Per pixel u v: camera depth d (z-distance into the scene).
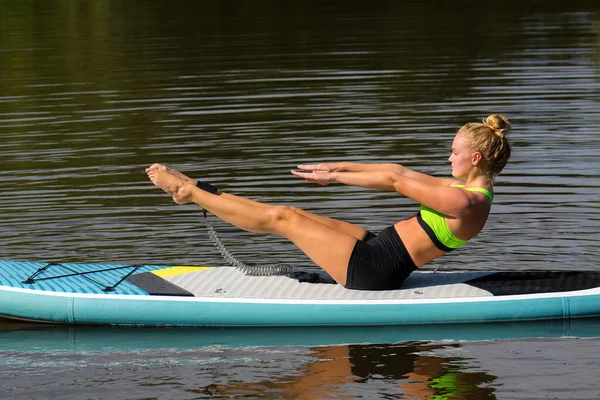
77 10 77.88
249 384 16.42
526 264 22.09
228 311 19.45
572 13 69.50
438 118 37.44
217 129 36.97
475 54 52.44
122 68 51.25
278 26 66.62
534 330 18.91
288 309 19.36
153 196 28.53
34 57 55.81
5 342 18.86
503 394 15.74
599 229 24.34
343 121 37.53
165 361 17.66
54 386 16.52
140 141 35.44
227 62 52.16
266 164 31.58
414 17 70.06
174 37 62.34
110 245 23.95
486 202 19.02
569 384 16.09
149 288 20.12
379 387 16.14
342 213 26.25
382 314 19.27
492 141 18.92
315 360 17.52
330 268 19.77
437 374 16.69
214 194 19.77
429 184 19.84
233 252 23.45
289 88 44.62
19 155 33.88
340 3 79.25
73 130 37.53
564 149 32.47
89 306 19.72
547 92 41.53
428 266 22.16
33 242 24.22
